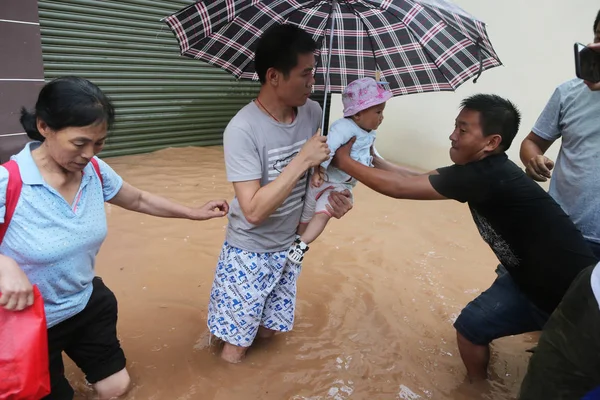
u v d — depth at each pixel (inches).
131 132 259.8
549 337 63.8
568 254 86.7
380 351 115.9
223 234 170.9
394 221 200.1
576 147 98.6
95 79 237.9
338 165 94.8
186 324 119.4
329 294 138.8
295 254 100.7
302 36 83.0
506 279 104.1
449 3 89.0
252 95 306.0
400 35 103.3
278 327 109.8
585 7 213.2
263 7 99.1
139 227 169.9
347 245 171.8
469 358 105.3
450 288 147.7
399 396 101.6
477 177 84.2
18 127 182.9
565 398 61.4
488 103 82.9
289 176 83.4
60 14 217.5
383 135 294.2
